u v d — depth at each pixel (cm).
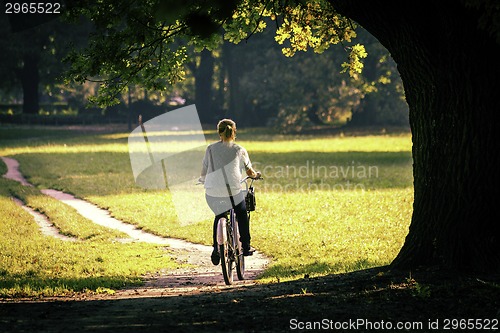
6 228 3178
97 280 1934
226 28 2306
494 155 1486
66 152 7725
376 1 1511
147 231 3148
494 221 1491
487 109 1483
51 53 12188
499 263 1475
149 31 1964
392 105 12812
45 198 4300
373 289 1420
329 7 2244
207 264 2345
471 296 1297
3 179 5428
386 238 2747
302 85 11725
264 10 2288
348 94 11850
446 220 1523
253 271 2169
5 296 1628
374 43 11188
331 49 11600
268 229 3056
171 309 1300
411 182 4859
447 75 1507
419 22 1506
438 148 1538
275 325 1131
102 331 1066
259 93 12269
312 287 1534
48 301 1489
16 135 10681
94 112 15388
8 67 12838
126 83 2166
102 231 3114
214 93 16025
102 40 2002
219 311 1259
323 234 2889
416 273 1505
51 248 2662
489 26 1316
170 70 2189
